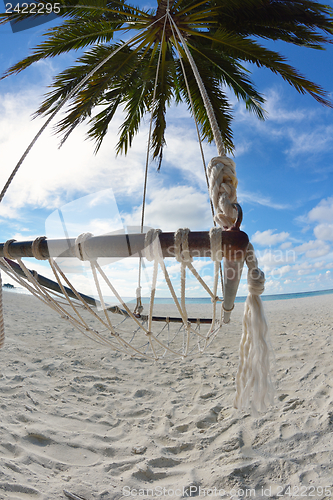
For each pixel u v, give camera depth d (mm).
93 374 3262
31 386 2834
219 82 6254
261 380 917
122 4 4824
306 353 3533
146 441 2119
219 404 2580
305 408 2322
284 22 4715
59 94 5129
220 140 1199
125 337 4723
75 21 4836
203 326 5605
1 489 1562
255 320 914
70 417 2398
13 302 7840
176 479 1781
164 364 3555
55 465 1853
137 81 5898
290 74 4914
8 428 2123
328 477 1645
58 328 5195
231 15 4910
